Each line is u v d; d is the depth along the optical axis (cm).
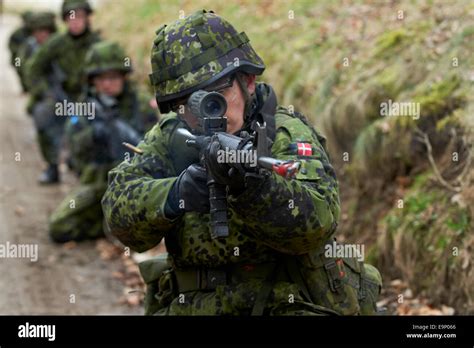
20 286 796
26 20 1562
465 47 747
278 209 315
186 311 377
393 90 780
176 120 376
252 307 363
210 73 344
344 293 376
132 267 856
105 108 913
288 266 367
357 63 872
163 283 398
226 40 350
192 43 347
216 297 369
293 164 270
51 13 1491
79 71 1166
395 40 850
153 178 370
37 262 873
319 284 369
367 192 755
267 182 307
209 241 361
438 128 703
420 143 718
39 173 1278
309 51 977
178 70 349
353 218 756
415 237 664
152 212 345
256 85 371
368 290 398
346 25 977
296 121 364
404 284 668
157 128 380
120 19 1884
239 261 365
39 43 1491
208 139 307
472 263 609
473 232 623
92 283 810
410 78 778
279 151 347
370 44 887
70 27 1160
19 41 1733
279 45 1059
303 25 1073
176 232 372
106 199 369
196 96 316
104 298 765
